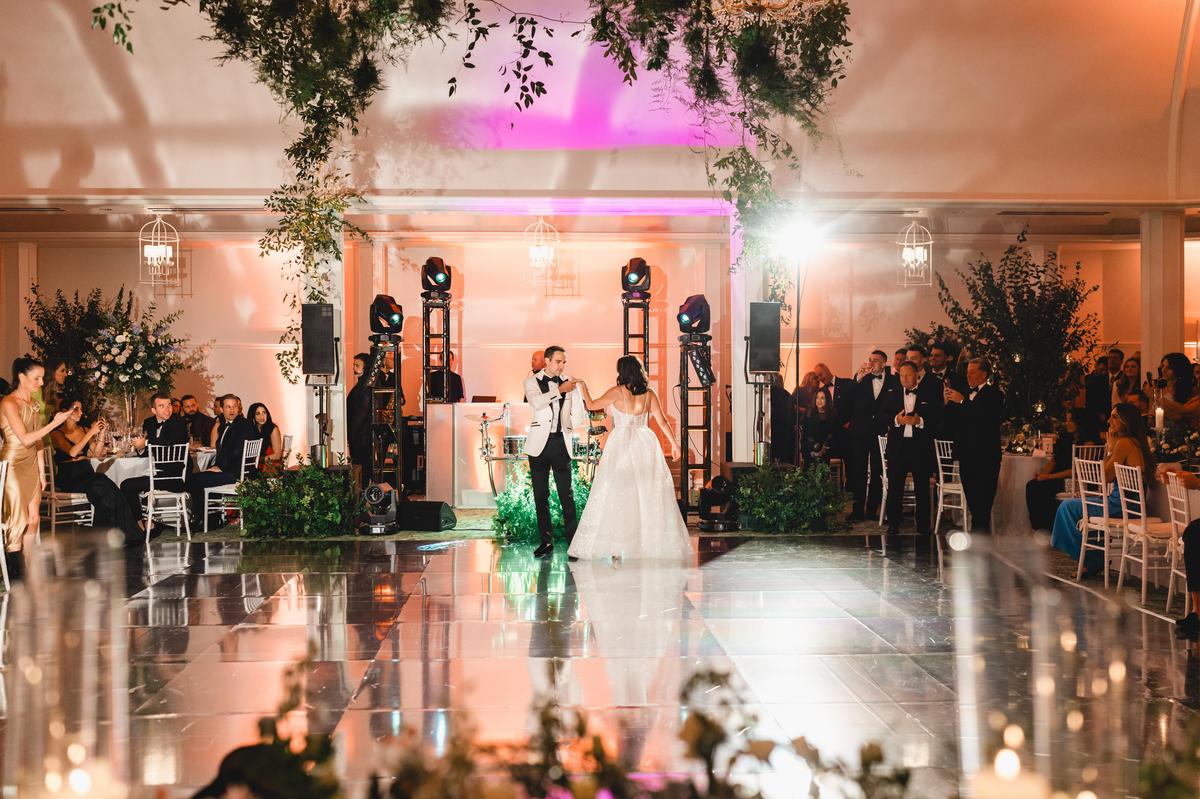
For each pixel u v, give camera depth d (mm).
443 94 9625
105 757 3816
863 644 5395
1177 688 4555
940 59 9664
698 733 1549
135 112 9570
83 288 14047
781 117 9883
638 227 13750
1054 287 12859
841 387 12891
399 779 1482
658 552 8094
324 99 9164
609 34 8773
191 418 11883
